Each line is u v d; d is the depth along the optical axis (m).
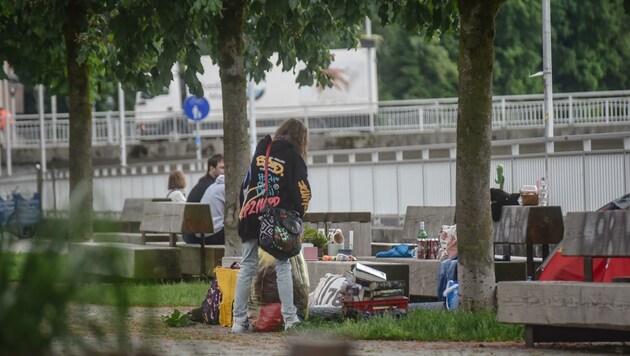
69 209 11.92
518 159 42.25
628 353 18.33
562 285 18.64
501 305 19.44
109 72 40.75
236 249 32.91
